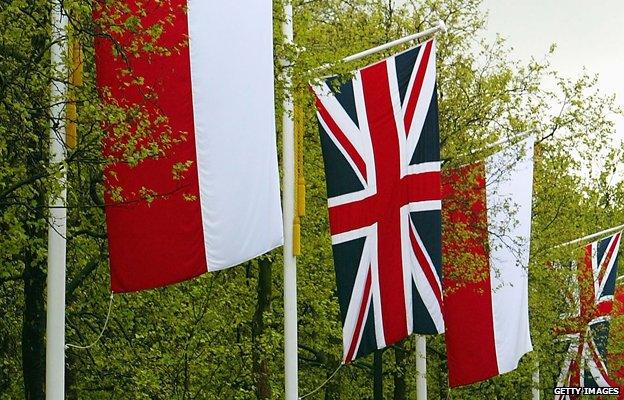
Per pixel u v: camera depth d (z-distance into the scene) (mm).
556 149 44875
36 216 20016
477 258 35375
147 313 27328
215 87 20453
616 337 52125
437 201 28344
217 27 20562
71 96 19141
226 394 30734
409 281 28156
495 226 36344
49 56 19844
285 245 28109
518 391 48875
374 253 27828
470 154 37156
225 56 20594
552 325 46312
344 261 27594
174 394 27734
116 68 19594
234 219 20500
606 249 48156
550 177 45688
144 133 19203
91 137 19562
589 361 47688
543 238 45375
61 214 19562
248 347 30453
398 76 28344
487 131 38094
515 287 36000
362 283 27688
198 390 28875
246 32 20859
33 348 22312
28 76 19047
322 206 34906
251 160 20766
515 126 38250
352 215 27703
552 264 46281
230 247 20438
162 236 19984
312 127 33594
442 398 43531
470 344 34750
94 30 18953
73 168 20609
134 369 25641
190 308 28109
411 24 37125
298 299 35094
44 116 19141
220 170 20406
